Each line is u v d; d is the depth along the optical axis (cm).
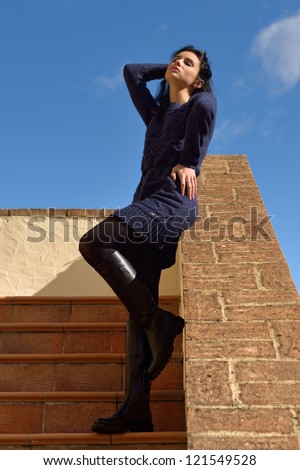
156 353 212
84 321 337
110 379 281
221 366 192
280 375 187
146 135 243
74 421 252
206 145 219
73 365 284
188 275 242
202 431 168
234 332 207
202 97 220
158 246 208
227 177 359
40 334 313
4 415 253
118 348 309
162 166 225
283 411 174
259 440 165
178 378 275
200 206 313
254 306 221
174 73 246
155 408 252
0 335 312
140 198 225
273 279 238
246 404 177
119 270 207
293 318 213
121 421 214
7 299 339
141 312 211
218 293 229
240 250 262
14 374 281
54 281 382
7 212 406
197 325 211
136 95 256
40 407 255
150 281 222
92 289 379
